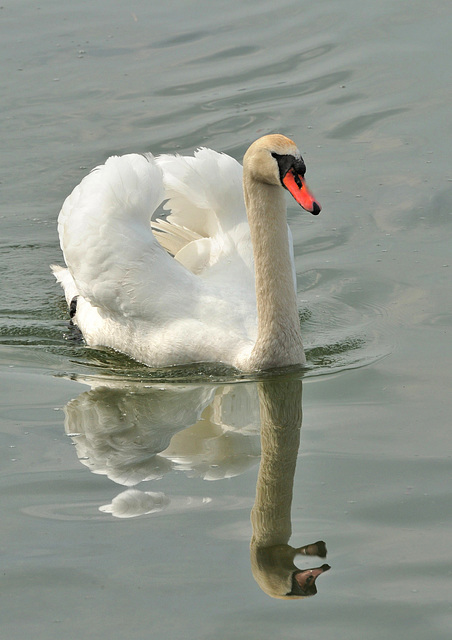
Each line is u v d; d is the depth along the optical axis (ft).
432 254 54.90
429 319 48.98
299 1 83.61
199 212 50.85
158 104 69.92
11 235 59.77
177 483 36.86
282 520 33.94
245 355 45.83
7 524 34.04
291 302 44.78
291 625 28.76
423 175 61.82
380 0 83.10
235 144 64.59
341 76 72.64
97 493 36.09
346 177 62.28
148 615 29.35
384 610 29.19
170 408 43.11
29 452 38.88
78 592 30.53
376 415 40.52
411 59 73.92
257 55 75.61
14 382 45.47
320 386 43.65
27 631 28.86
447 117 67.36
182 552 32.37
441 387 42.47
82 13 82.28
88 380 45.93
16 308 54.19
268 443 39.68
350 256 55.52
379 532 32.86
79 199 49.90
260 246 44.14
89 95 71.15
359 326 49.11
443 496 34.58
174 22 80.59
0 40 77.77
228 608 29.66
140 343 48.32
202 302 47.50
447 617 28.76
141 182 48.78
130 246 47.98
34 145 65.98
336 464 37.14
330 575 30.89
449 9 80.38
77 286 49.52
